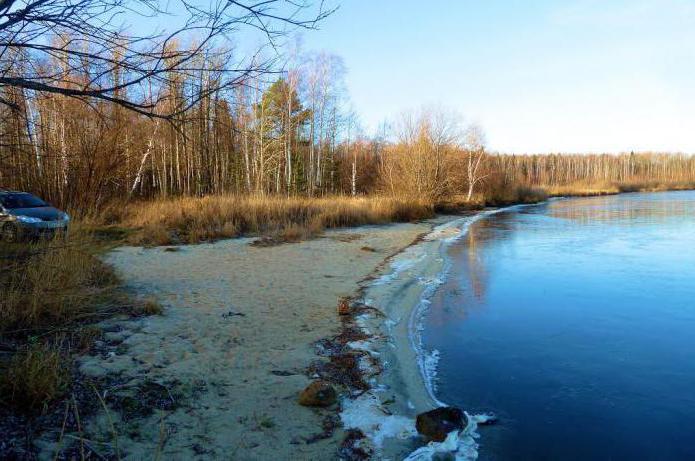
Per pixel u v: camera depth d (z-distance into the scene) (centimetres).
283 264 1380
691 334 881
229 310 890
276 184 3331
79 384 522
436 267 1437
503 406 602
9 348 570
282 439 472
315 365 656
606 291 1189
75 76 379
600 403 616
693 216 3123
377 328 847
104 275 977
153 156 2889
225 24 324
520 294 1157
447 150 3647
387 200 2898
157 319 801
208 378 586
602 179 8681
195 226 1898
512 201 4625
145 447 437
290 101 3172
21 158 632
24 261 691
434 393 632
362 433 498
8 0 286
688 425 563
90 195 1611
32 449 402
